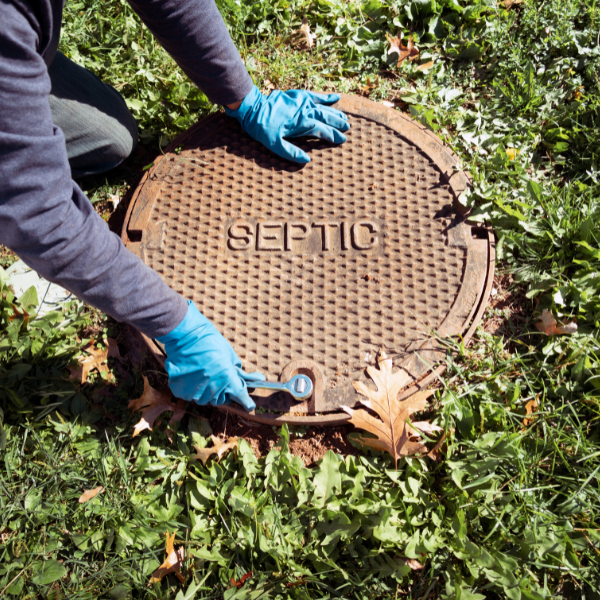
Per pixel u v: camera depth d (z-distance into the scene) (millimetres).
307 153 2418
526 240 2271
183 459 2010
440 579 1754
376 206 2266
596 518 1800
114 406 2160
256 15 2904
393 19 2834
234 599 1689
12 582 1775
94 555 1874
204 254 2242
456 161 2322
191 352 1817
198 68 2129
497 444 1844
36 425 2068
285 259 2201
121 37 2895
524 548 1719
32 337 2205
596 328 2098
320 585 1746
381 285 2119
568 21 2775
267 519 1828
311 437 2014
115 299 1549
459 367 2047
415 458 1883
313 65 2799
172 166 2434
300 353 2027
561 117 2613
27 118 1157
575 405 2008
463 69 2787
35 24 1168
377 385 1888
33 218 1240
